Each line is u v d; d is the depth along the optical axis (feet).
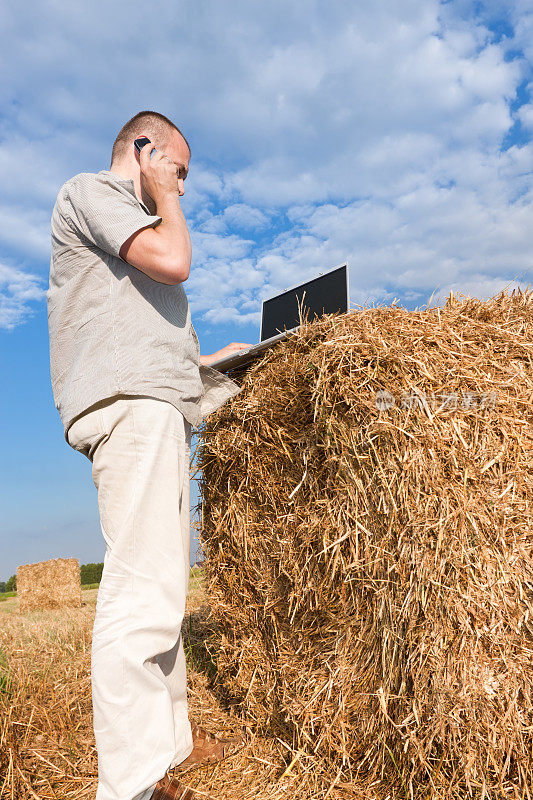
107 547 5.02
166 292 5.44
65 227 5.11
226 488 7.63
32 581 27.81
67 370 5.16
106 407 4.87
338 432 5.59
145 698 4.58
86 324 4.99
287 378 6.31
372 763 5.28
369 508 5.33
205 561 7.94
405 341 5.46
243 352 7.11
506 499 4.90
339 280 8.45
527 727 4.55
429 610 4.68
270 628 6.93
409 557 4.84
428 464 4.90
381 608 5.15
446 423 5.06
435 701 4.58
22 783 5.80
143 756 4.47
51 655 10.61
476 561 4.73
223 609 7.48
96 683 4.56
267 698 6.70
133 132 5.65
